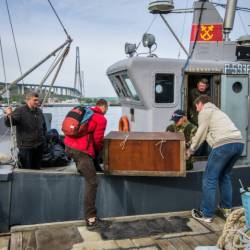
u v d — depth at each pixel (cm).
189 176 500
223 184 475
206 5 587
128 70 517
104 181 464
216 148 440
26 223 434
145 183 479
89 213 428
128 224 444
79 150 422
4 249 377
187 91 554
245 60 593
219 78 564
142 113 555
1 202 421
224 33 611
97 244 388
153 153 450
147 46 554
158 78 530
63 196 446
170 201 493
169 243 394
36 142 470
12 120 454
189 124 499
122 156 452
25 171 430
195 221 458
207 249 338
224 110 568
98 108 433
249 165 566
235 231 346
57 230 422
